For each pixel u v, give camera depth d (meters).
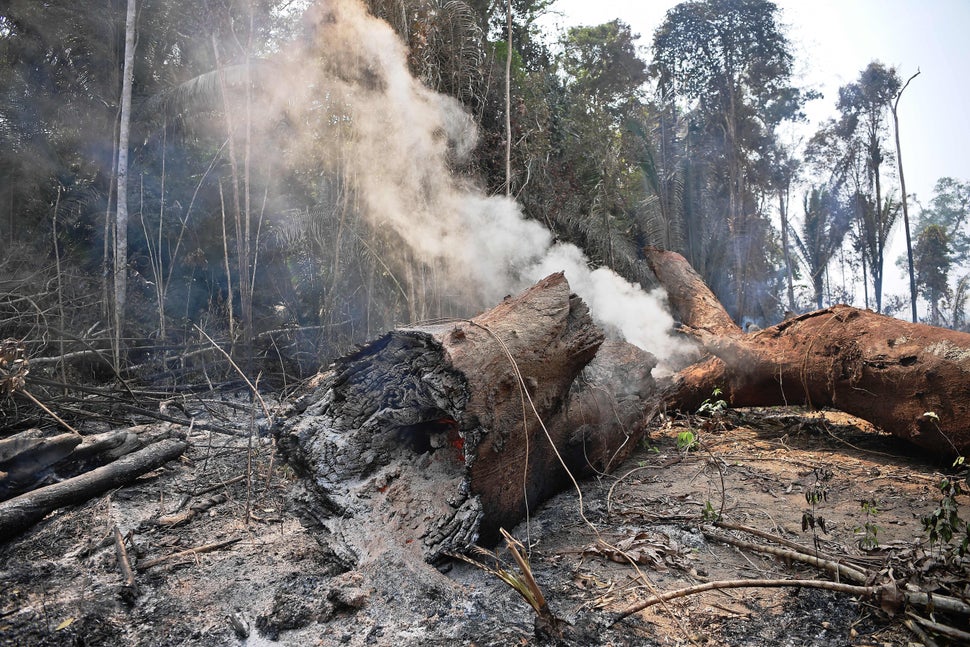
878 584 2.63
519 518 3.62
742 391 6.21
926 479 4.49
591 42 18.75
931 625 2.39
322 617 2.64
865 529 3.42
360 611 2.67
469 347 3.19
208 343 8.62
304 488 3.45
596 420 4.32
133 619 2.74
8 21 11.22
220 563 3.29
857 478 4.58
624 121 16.38
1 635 2.54
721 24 22.78
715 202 20.98
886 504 3.98
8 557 3.42
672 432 6.05
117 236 8.73
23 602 2.86
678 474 4.71
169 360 8.44
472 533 3.02
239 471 4.87
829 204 26.33
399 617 2.62
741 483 4.47
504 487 3.28
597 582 2.95
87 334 7.81
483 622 2.54
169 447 4.84
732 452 5.38
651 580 2.95
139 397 6.91
